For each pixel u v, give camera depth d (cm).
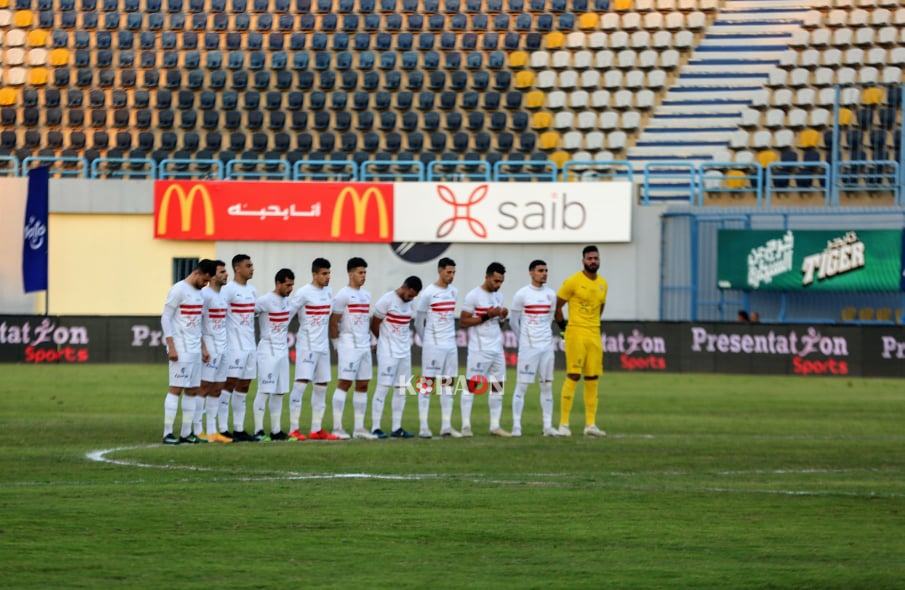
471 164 6481
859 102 6694
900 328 5297
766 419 3588
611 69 7200
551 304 3120
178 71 7344
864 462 2581
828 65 6969
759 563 1553
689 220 6191
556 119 7019
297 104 7194
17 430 3119
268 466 2441
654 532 1758
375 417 3059
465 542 1681
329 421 3528
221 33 7481
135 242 6488
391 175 6538
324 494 2072
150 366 5622
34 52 7456
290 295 3041
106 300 6494
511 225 6312
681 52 7219
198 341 2859
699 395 4434
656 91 7081
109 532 1725
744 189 6188
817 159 6594
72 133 7225
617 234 6219
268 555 1587
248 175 6894
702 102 6988
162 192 6444
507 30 7425
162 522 1802
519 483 2217
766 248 5959
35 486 2150
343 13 7556
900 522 1842
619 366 5616
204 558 1566
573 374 3112
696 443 2934
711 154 6744
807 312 6003
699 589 1418
